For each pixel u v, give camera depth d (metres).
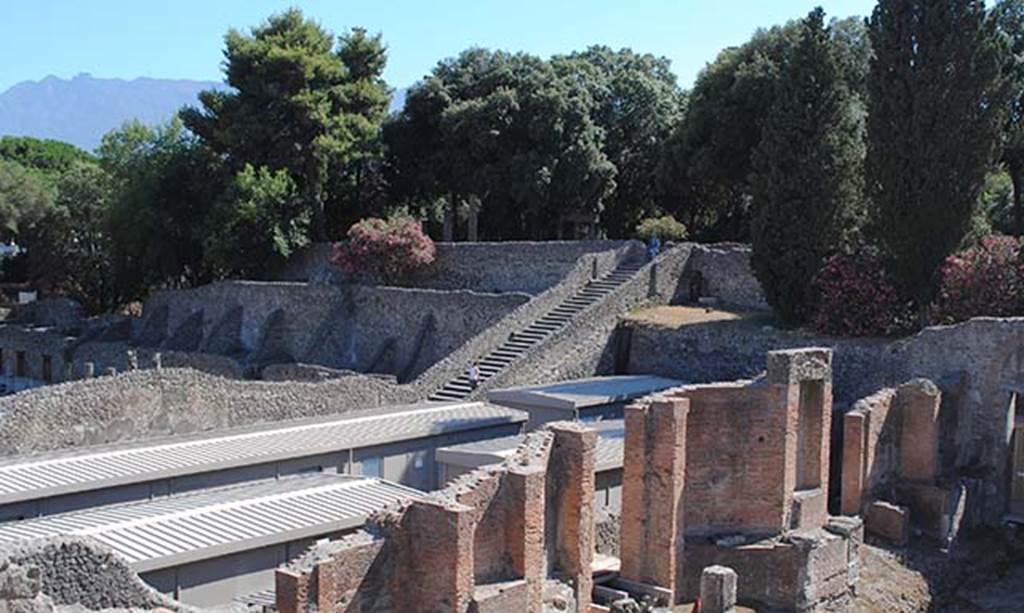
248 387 38.97
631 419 26.62
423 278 60.28
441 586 19.73
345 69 69.50
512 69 69.00
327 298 58.53
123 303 84.25
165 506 25.45
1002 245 38.47
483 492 21.41
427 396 42.88
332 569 18.41
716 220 72.94
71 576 16.70
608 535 28.70
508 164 66.25
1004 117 39.94
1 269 94.50
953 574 31.08
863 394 38.47
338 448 31.98
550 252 55.16
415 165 71.81
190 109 71.62
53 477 27.31
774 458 28.56
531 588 21.70
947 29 38.91
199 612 18.42
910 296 40.72
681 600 27.19
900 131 39.69
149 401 37.03
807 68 42.66
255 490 27.17
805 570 27.23
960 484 33.41
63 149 127.81
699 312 47.59
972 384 35.44
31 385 67.19
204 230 67.94
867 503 32.31
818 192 42.28
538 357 43.16
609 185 67.94
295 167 68.25
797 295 43.00
